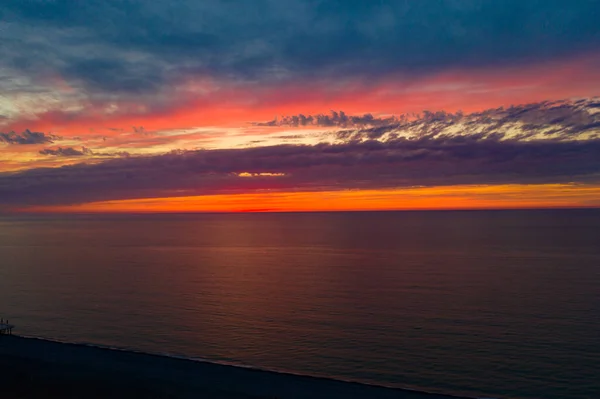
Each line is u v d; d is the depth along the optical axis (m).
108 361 27.70
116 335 41.22
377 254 102.56
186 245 131.50
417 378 30.92
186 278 72.75
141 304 53.84
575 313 47.81
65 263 92.94
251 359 34.62
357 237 152.00
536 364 33.44
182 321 45.88
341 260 93.12
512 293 57.88
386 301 54.25
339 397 22.48
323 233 175.88
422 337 39.97
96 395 22.44
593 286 61.38
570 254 95.62
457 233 161.62
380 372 32.06
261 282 68.50
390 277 71.12
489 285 63.41
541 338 39.53
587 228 177.12
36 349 30.12
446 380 30.61
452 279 68.56
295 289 62.56
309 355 35.53
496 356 35.09
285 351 36.47
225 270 81.44
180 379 24.78
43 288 64.62
